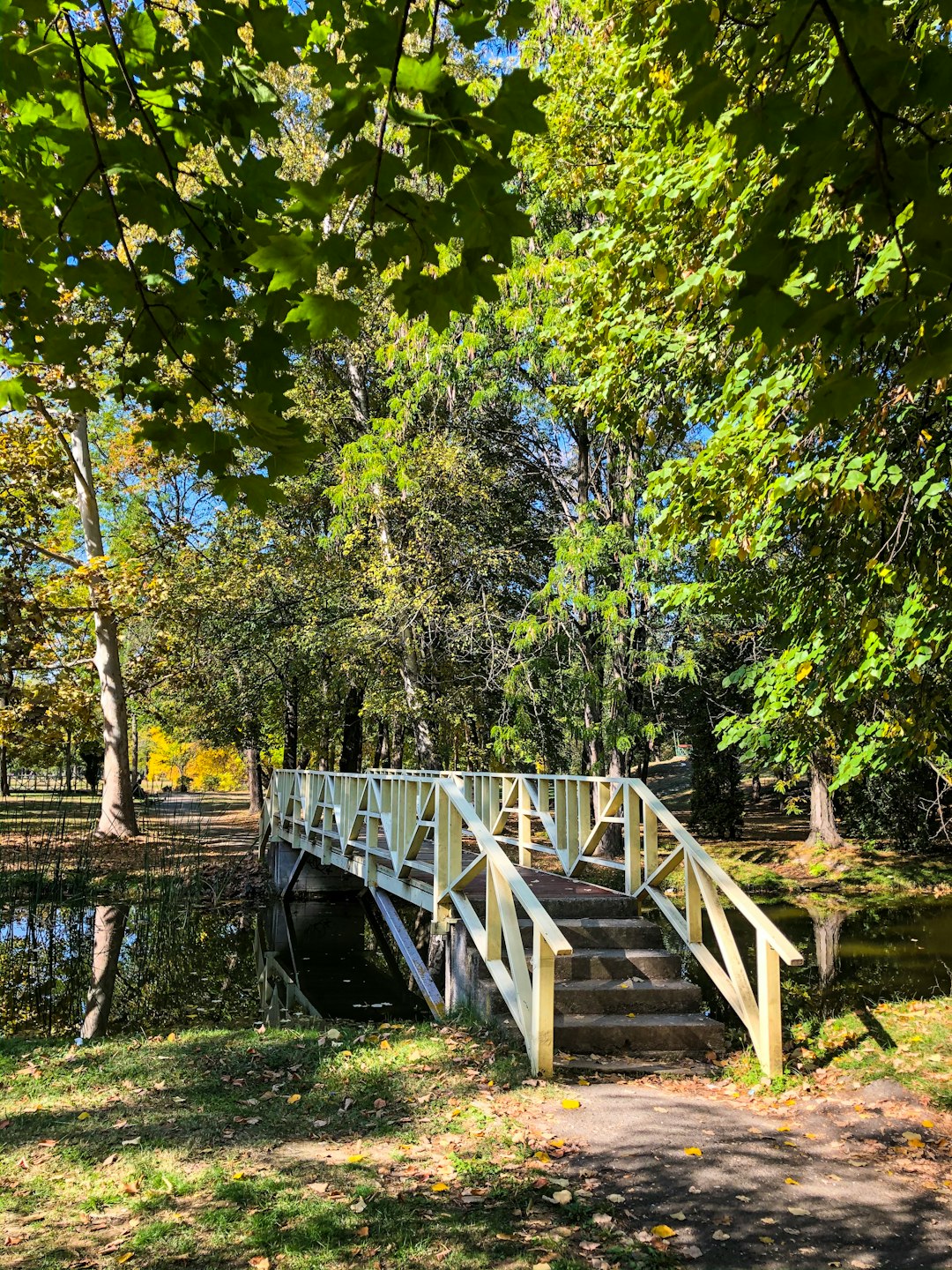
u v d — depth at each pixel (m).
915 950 9.39
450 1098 4.42
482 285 1.88
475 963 6.04
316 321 1.82
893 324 1.53
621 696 13.63
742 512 5.23
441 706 16.47
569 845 7.99
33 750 15.93
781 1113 4.32
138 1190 3.48
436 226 1.78
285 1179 3.54
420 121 1.59
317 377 18.44
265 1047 5.46
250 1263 2.94
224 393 2.20
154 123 1.93
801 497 5.12
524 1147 3.82
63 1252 3.02
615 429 7.29
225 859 16.81
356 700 21.83
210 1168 3.67
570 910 6.54
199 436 2.23
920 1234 3.12
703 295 5.28
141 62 1.98
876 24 1.30
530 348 12.50
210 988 8.74
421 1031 5.64
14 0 1.76
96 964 9.73
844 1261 2.95
